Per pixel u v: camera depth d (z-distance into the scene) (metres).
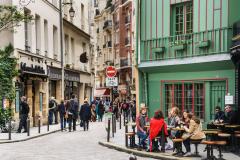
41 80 31.23
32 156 14.92
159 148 16.75
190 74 19.89
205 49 18.95
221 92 18.61
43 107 32.53
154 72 21.64
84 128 26.72
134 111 34.72
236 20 17.86
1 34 25.75
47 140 20.78
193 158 13.77
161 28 21.16
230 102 17.41
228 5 18.14
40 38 31.50
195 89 19.73
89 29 48.12
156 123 15.46
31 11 29.22
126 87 66.88
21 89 27.02
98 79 86.62
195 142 14.20
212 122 17.09
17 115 26.06
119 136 21.97
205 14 19.14
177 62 20.08
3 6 16.61
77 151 16.53
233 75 18.00
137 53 22.22
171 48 20.53
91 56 49.88
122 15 67.56
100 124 33.91
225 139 15.60
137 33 22.22
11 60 13.42
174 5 20.69
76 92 43.00
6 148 17.31
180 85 20.44
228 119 16.28
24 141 20.27
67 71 38.16
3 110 13.12
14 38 26.05
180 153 14.49
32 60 29.05
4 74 13.17
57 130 26.64
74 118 26.52
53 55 35.03
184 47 19.77
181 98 20.38
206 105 19.14
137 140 19.94
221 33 18.31
